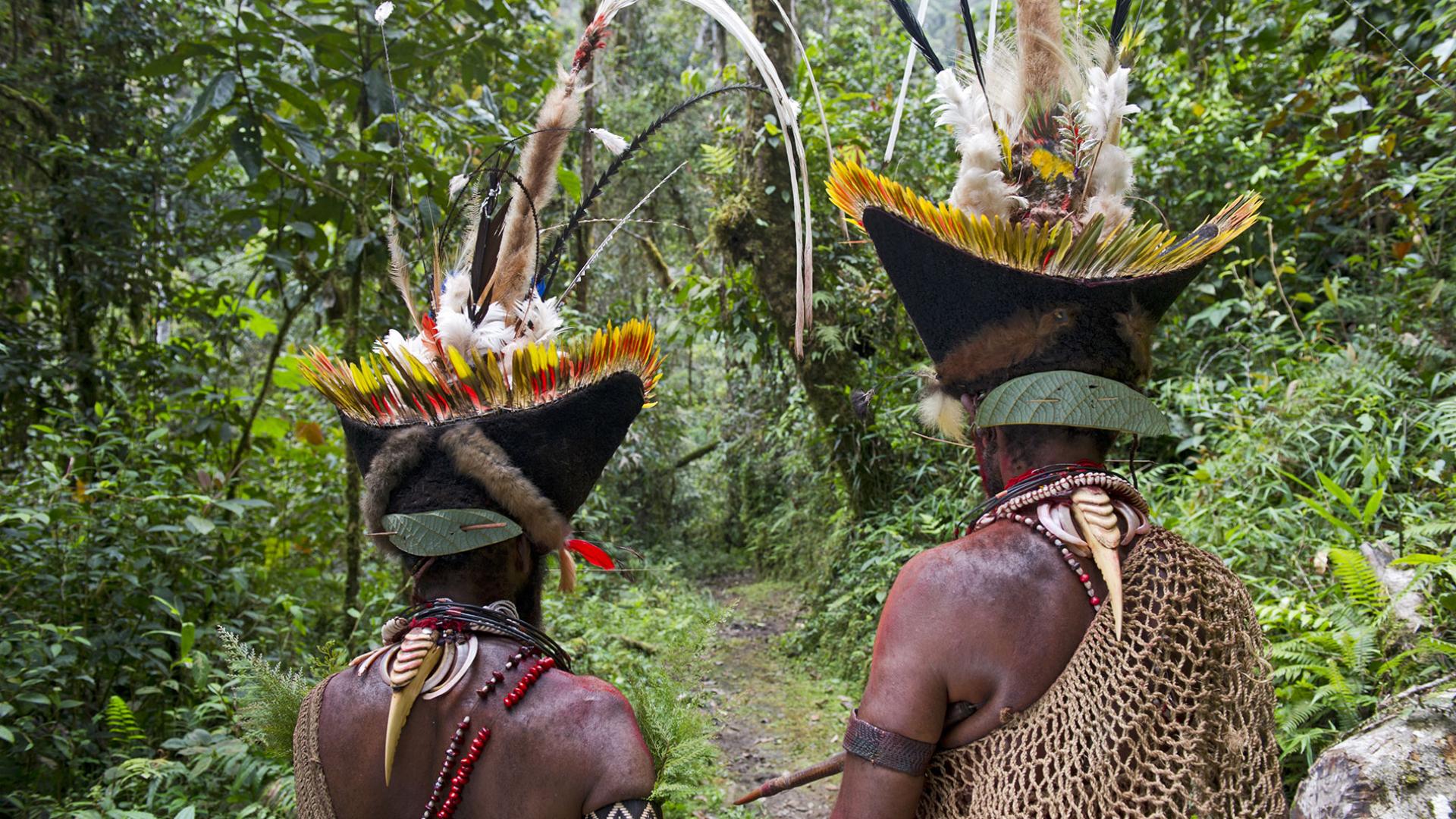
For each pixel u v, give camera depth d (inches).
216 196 238.2
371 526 56.6
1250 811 49.2
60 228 192.5
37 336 186.4
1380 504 138.3
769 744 196.2
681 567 385.7
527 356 55.1
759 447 370.0
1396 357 167.3
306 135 171.3
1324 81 217.9
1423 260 185.8
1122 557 51.2
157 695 146.7
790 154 58.3
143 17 205.5
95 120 198.2
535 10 205.2
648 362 58.6
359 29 174.1
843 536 251.1
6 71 187.9
